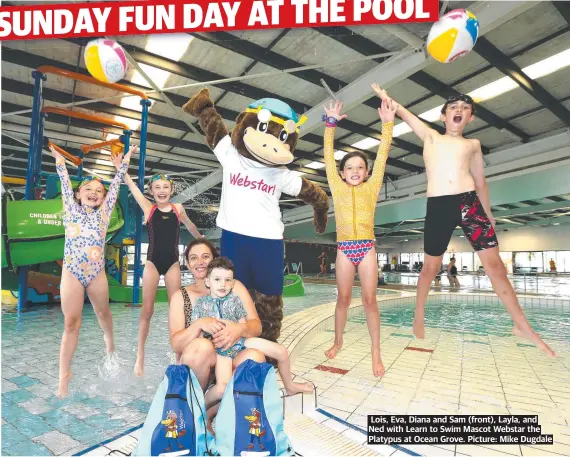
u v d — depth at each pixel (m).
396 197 14.71
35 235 5.28
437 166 2.61
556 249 24.53
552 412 2.32
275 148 2.47
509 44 6.56
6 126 10.27
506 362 3.48
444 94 7.99
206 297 2.22
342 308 2.88
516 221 24.27
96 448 1.77
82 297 2.58
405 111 2.82
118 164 2.92
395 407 2.38
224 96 8.72
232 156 2.76
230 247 2.65
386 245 35.03
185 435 1.65
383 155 2.83
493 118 9.18
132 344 3.95
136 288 7.33
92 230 2.60
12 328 4.60
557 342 4.57
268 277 2.71
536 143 10.05
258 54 6.80
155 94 8.65
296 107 9.22
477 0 5.54
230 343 2.02
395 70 6.82
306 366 3.32
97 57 2.78
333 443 1.89
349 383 2.85
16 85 8.09
